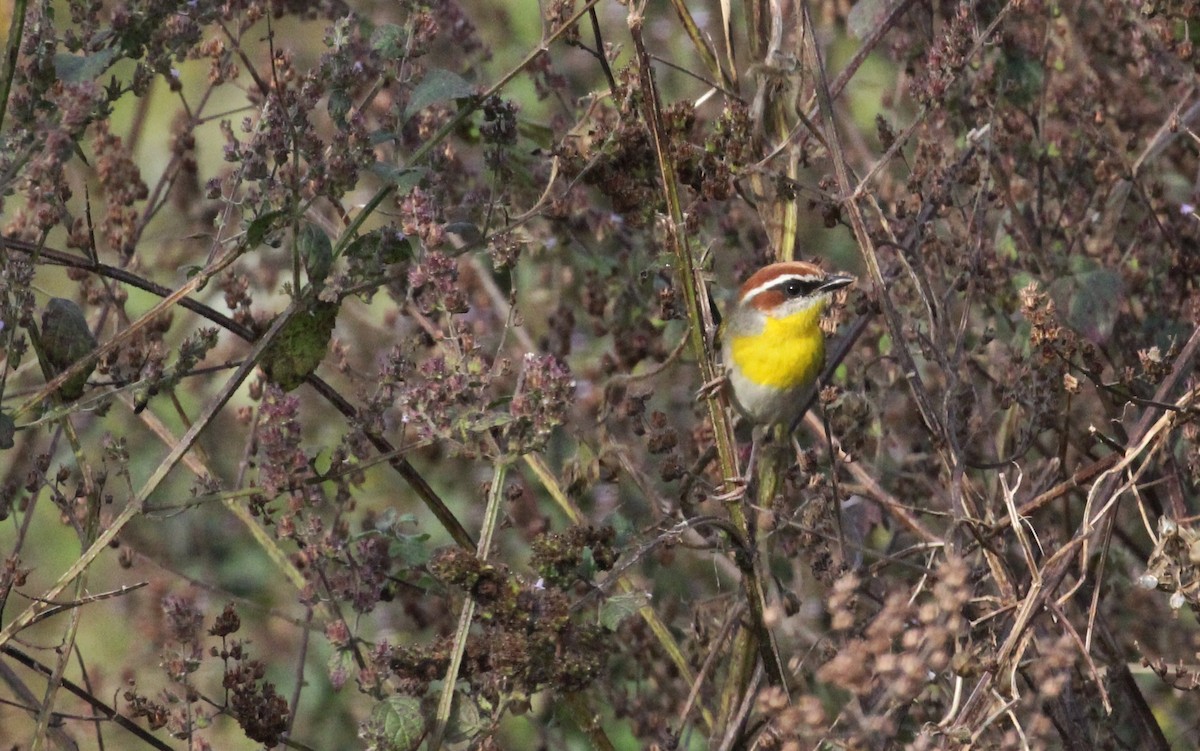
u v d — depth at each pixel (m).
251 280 14.59
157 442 15.27
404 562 10.48
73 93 7.95
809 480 10.29
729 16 10.54
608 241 12.36
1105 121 12.41
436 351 11.18
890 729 8.16
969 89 11.48
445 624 12.06
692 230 9.37
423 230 8.52
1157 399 9.30
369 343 15.11
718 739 10.02
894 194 12.77
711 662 10.30
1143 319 11.74
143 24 8.48
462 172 11.98
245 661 9.68
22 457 12.48
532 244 11.34
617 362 12.07
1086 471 9.80
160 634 14.10
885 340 11.99
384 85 10.55
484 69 13.34
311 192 8.69
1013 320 11.87
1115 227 12.34
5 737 13.27
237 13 10.26
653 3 15.11
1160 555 8.53
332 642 9.28
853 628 10.20
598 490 12.74
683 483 10.84
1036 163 12.07
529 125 11.53
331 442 14.60
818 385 10.60
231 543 14.95
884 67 14.88
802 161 10.83
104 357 9.55
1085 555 9.02
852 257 15.62
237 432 15.02
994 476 11.74
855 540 11.11
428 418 8.21
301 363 8.88
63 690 14.17
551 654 8.14
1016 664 8.33
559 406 8.10
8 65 7.95
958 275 10.74
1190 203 12.24
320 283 8.53
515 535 13.78
